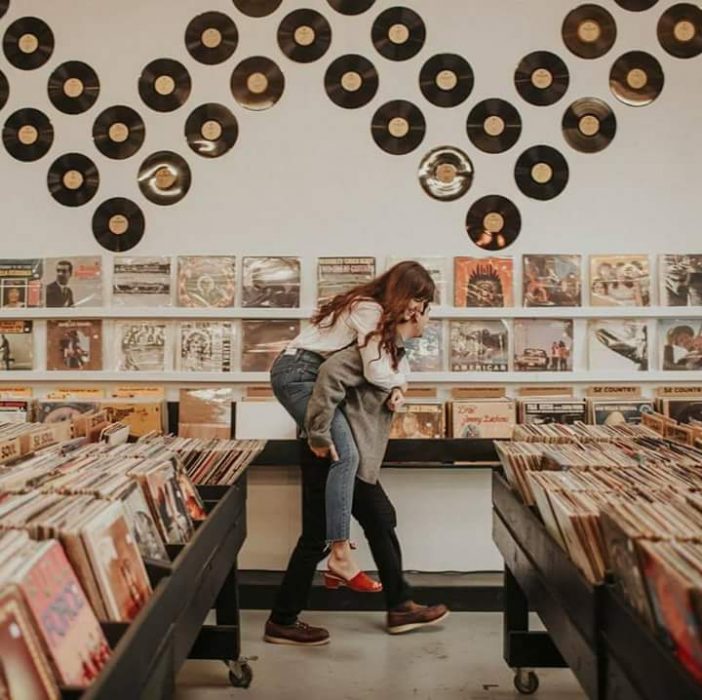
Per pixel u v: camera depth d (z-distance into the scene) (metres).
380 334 2.49
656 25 3.25
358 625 2.92
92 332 3.28
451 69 3.26
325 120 3.29
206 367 3.27
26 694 0.88
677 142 3.27
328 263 3.27
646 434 2.42
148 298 3.27
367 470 2.60
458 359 3.26
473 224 3.28
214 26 3.28
